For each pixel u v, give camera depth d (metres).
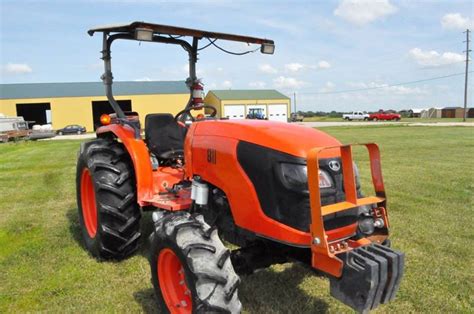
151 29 3.69
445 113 67.50
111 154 4.35
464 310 3.37
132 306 3.51
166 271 3.13
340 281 2.49
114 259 4.39
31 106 52.81
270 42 4.41
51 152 18.14
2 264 4.39
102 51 4.39
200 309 2.63
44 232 5.49
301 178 2.74
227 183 3.11
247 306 3.42
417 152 14.16
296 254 3.05
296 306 3.41
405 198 7.08
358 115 59.88
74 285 3.89
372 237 2.90
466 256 4.46
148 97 46.12
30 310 3.47
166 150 4.41
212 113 4.62
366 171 10.15
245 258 3.18
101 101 46.44
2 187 9.00
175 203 3.62
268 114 57.06
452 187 7.98
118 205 4.13
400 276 2.47
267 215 2.85
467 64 49.41
